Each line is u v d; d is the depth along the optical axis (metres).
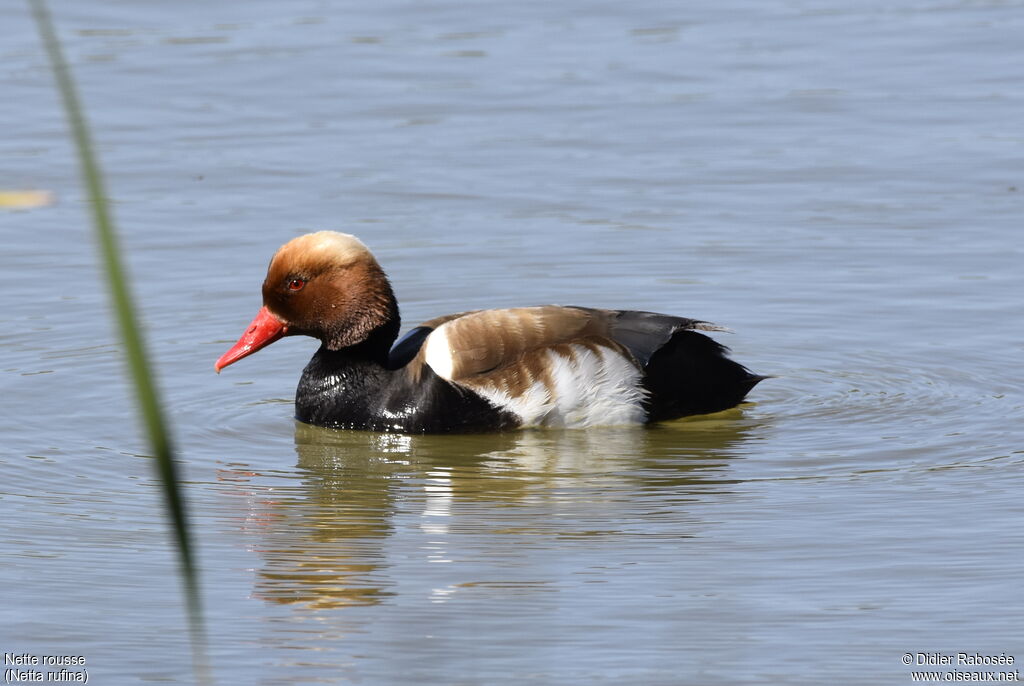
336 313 11.31
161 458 2.44
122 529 9.04
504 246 15.13
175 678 6.79
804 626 7.27
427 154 17.88
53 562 8.43
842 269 14.40
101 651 7.14
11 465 10.27
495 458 10.48
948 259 14.57
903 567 8.08
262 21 22.95
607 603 7.61
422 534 8.82
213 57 21.20
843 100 19.53
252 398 11.98
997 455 10.14
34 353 12.76
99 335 13.22
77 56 21.05
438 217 16.02
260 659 6.98
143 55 21.19
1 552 8.59
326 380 11.42
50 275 14.71
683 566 8.17
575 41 22.12
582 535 8.74
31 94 19.62
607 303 13.72
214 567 8.29
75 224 16.12
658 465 10.21
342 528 8.95
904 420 10.99
